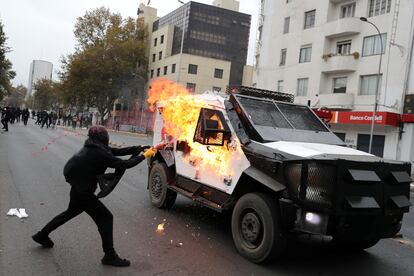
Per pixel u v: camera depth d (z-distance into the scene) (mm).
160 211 7508
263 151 5242
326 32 32281
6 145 17703
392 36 27312
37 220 6328
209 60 61781
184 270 4758
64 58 65625
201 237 6066
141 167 14000
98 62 60812
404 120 25953
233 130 5793
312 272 5031
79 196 4695
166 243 5691
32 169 11398
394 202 4965
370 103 28844
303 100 34062
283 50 37344
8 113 28156
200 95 6824
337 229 4645
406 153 25859
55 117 45312
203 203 6242
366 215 4754
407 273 5285
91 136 4816
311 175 4621
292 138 5848
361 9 30234
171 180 7473
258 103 6301
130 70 62406
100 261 4828
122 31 64875
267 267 5043
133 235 5949
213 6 68125
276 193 5105
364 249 6227
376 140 27906
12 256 4805
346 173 4547
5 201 7371
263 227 5035
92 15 65375
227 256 5320
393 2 27578
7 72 62312
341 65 30453
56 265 4633
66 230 5883
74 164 4703
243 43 71250
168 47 66688
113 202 8031
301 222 4684
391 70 27312
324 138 6242
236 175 5617
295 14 35844
